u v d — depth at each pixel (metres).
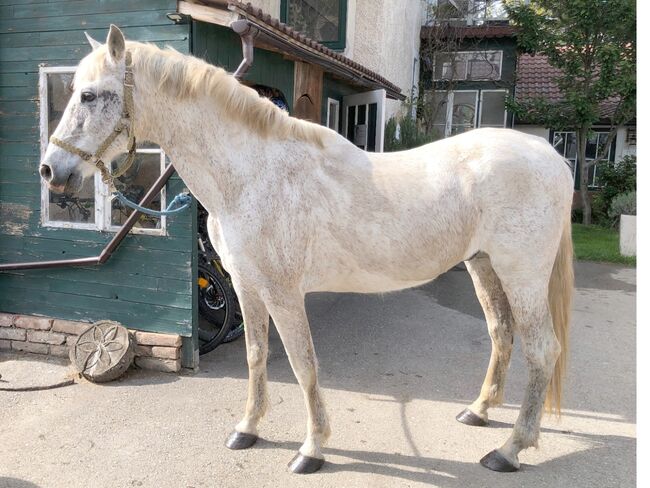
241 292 2.61
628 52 10.79
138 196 3.79
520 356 4.12
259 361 2.76
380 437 2.89
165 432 2.94
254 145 2.43
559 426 3.03
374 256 2.46
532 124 13.95
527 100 12.58
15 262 4.10
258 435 2.88
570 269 2.66
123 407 3.23
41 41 3.81
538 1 11.12
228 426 3.01
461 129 14.37
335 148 2.54
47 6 3.75
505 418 3.12
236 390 3.48
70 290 3.98
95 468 2.60
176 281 3.71
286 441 2.86
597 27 10.55
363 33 9.38
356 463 2.63
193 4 3.37
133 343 3.75
